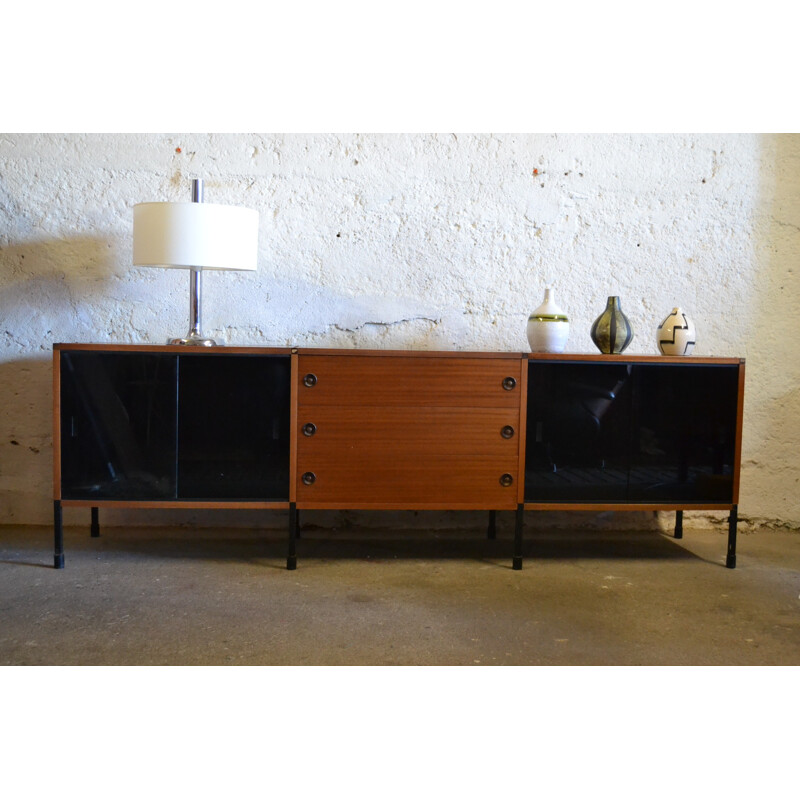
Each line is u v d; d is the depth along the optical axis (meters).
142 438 2.80
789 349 3.46
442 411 2.85
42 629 2.29
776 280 3.44
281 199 3.32
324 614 2.44
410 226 3.36
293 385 2.80
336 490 2.85
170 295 3.32
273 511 3.41
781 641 2.28
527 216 3.38
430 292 3.38
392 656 2.14
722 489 2.95
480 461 2.87
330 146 3.32
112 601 2.52
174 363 2.80
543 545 3.26
